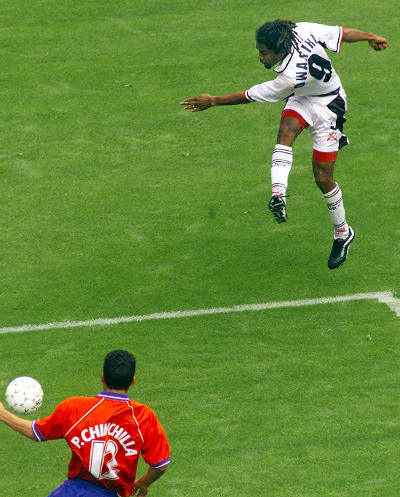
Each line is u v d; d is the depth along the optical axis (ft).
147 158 143.74
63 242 125.70
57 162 143.13
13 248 124.67
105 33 177.58
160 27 179.22
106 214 131.23
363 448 90.27
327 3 183.93
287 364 102.73
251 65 166.09
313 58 104.99
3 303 114.42
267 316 111.04
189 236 126.52
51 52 171.94
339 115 109.70
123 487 72.90
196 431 93.40
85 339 107.96
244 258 122.21
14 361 104.58
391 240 124.36
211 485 86.48
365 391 98.12
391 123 150.10
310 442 91.30
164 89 160.66
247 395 98.22
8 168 141.90
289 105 108.06
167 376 101.45
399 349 104.32
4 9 187.11
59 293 116.06
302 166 141.28
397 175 137.90
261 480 86.79
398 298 113.09
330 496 84.33
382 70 164.14
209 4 186.29
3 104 157.58
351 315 110.52
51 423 72.28
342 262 116.67
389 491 84.69
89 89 161.17
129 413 71.87
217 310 112.47
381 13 179.52
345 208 131.34
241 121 152.25
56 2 189.06
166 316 111.65
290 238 125.80
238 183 137.39
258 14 181.47
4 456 91.50
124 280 118.21
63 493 72.33
